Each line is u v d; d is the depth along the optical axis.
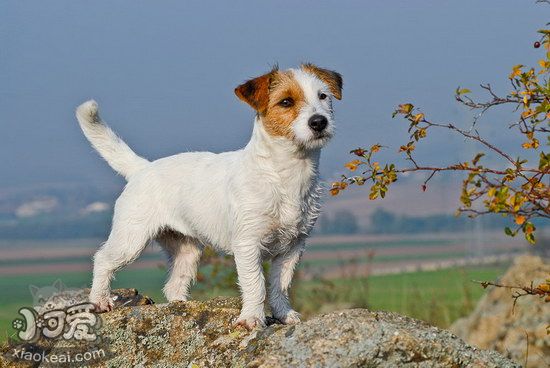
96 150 8.64
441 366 6.22
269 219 7.31
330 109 7.76
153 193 8.08
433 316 12.72
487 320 10.57
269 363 6.23
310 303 13.64
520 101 6.34
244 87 7.48
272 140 7.30
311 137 7.18
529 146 6.22
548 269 10.60
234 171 7.52
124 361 7.09
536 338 9.98
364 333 6.25
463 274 14.07
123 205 8.16
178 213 8.02
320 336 6.34
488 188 6.29
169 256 8.65
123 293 8.55
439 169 6.44
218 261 11.45
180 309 7.37
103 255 8.10
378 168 6.48
